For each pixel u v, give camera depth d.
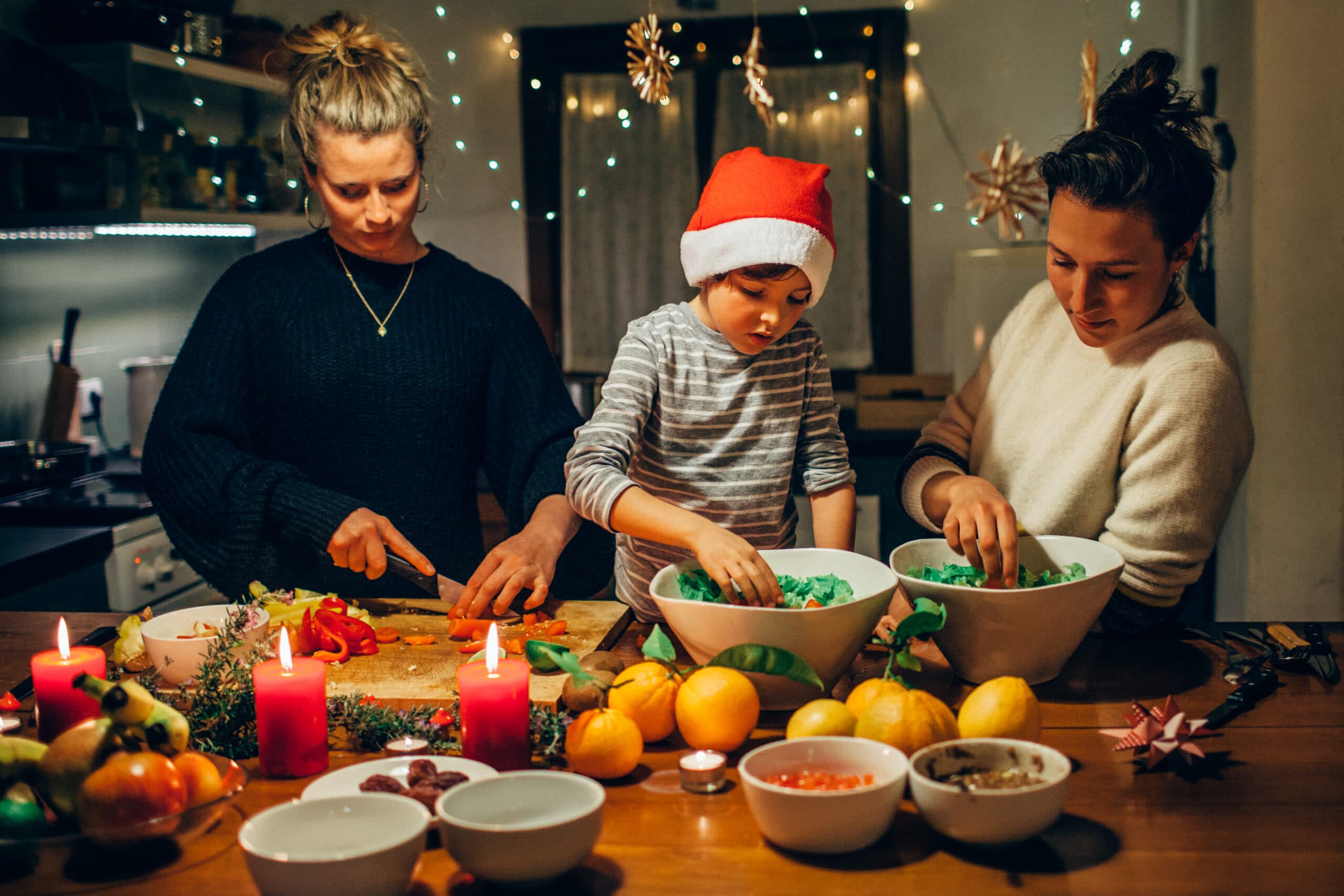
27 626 1.41
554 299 4.11
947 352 3.97
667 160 4.01
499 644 1.19
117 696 0.82
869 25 3.84
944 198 3.89
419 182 1.53
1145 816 0.85
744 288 1.23
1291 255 2.44
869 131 3.90
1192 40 3.19
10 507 2.48
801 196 1.21
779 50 3.91
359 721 0.98
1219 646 1.23
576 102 4.00
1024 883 0.76
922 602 0.99
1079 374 1.35
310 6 3.82
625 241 4.07
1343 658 1.18
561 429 1.62
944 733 0.88
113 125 2.50
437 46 3.98
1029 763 0.83
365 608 1.37
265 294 1.59
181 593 2.69
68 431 2.86
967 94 3.83
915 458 1.43
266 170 2.99
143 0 2.61
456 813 0.78
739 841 0.82
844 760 0.84
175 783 0.80
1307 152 2.41
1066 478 1.33
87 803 0.77
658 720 0.97
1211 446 1.21
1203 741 0.99
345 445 1.61
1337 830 0.82
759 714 0.98
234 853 0.82
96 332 3.11
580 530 1.63
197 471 1.45
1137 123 1.17
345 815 0.78
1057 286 1.25
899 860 0.79
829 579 1.14
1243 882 0.75
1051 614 1.05
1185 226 1.15
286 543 1.58
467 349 1.65
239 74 2.77
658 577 1.09
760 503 1.38
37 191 2.54
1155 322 1.30
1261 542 2.53
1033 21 3.74
